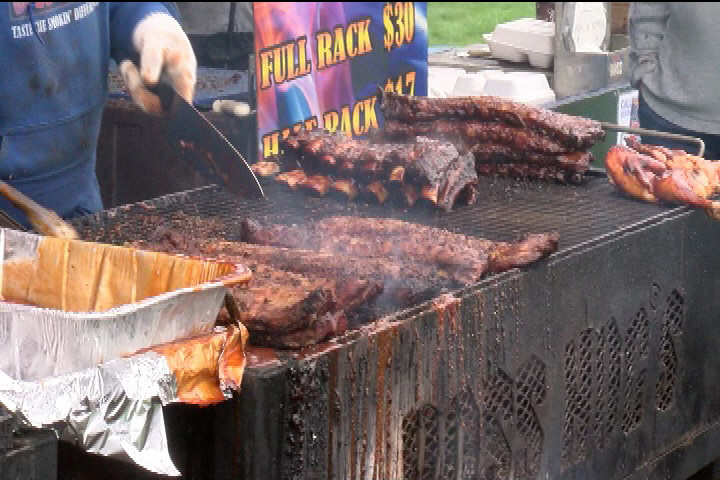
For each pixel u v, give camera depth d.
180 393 2.01
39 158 4.15
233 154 3.46
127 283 2.31
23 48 3.97
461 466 2.68
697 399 3.62
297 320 2.30
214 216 3.60
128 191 5.35
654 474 3.41
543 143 3.99
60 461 2.15
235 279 2.12
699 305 3.55
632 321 3.25
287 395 2.19
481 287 2.67
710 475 3.88
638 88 5.72
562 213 3.62
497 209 3.70
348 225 3.12
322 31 4.85
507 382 2.79
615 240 3.11
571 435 3.06
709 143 5.56
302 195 3.88
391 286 2.67
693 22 5.31
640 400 3.34
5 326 2.07
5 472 1.86
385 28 5.17
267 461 2.19
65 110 4.20
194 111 3.58
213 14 6.62
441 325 2.54
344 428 2.33
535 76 5.57
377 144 3.93
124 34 4.20
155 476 2.26
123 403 1.94
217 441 2.22
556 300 2.90
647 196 3.68
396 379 2.44
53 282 2.38
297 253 2.81
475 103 4.09
